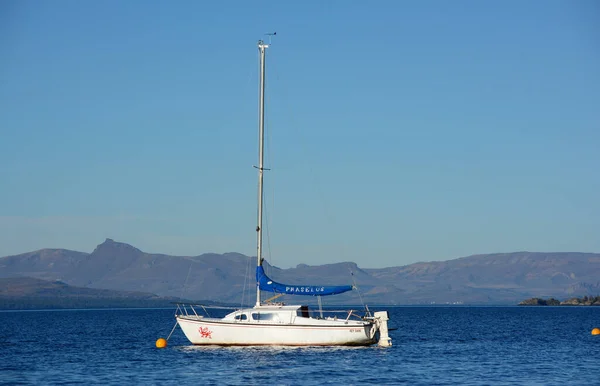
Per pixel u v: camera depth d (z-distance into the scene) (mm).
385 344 79500
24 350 92188
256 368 66188
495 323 186375
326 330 75500
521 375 64312
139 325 184000
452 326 165375
